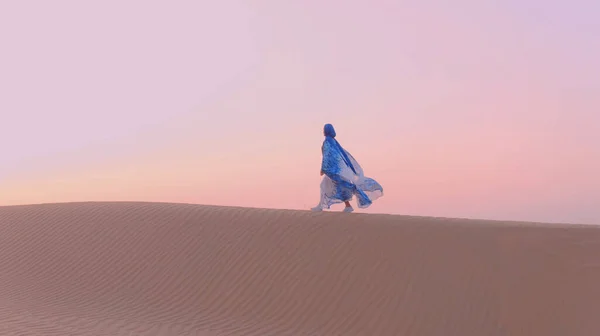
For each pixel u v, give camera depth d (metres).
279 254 15.11
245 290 14.27
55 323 12.07
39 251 17.61
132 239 17.33
